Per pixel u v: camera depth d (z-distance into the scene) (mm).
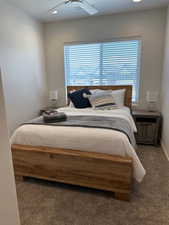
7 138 813
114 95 3330
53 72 4137
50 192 1910
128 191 1702
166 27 3107
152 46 3383
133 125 2639
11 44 2965
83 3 2439
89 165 1794
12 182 860
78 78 4039
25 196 1848
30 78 3547
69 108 3297
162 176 2174
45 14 3424
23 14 3244
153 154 2830
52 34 3959
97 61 3818
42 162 1977
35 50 3691
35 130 2074
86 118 2432
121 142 1763
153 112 3400
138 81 3629
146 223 1465
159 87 3484
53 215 1578
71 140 1912
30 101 3578
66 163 1882
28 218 1547
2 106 771
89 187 1881
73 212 1607
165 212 1582
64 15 3494
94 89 3676
